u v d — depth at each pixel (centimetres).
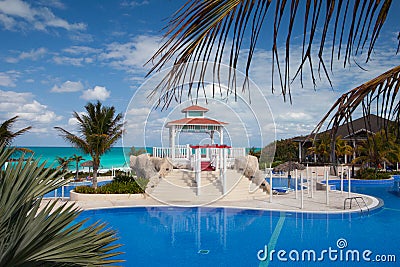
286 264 792
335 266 770
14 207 231
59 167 287
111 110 1897
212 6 121
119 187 1600
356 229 1093
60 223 241
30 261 210
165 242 984
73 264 230
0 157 263
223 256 861
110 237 265
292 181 2542
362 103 153
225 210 1354
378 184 2436
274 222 1198
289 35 118
